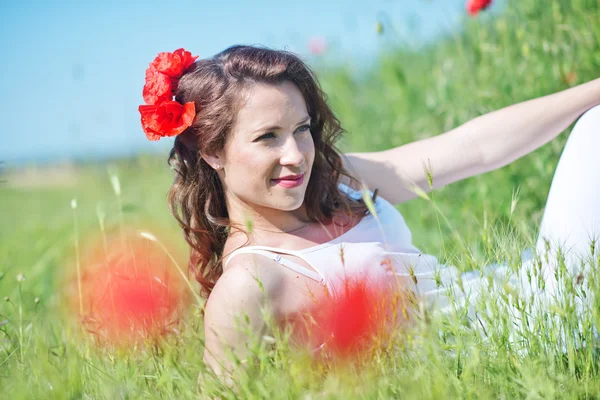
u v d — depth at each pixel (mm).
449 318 1784
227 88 2025
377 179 2406
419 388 1533
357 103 5195
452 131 2428
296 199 2041
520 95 3330
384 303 1802
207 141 2080
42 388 1761
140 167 6129
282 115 1993
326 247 2098
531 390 1491
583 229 2131
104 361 1996
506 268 1974
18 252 4168
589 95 2342
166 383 1741
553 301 1853
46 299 3014
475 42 3811
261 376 1641
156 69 2154
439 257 2227
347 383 1593
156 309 2131
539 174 3145
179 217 2277
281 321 1972
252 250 2045
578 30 3363
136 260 2332
